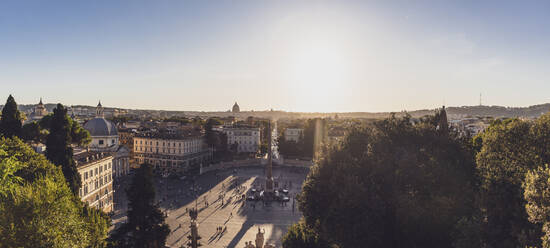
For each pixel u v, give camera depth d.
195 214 51.06
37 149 91.69
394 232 43.44
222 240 73.38
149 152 178.00
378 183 46.09
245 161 186.38
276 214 94.25
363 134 55.12
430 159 44.44
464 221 36.88
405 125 52.31
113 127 163.25
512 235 35.25
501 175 42.88
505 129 50.00
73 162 66.38
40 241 31.38
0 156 41.41
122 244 49.69
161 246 52.12
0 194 35.50
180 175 154.50
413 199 41.19
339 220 43.97
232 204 103.75
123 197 106.38
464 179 46.16
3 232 30.33
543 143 45.88
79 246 35.53
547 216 30.02
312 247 48.41
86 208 47.88
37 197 34.38
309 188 51.81
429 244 40.62
